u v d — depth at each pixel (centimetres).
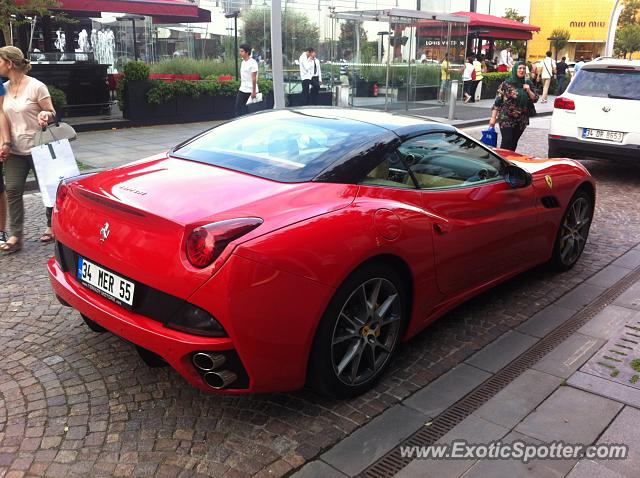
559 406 305
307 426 288
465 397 315
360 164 321
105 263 283
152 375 330
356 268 287
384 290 313
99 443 273
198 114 1503
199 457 265
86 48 1975
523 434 283
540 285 475
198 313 254
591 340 379
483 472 257
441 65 1955
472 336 386
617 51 5638
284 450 271
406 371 342
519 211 416
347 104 1716
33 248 552
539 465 261
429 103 1950
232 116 1573
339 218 284
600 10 5953
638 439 279
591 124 885
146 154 1036
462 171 382
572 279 489
